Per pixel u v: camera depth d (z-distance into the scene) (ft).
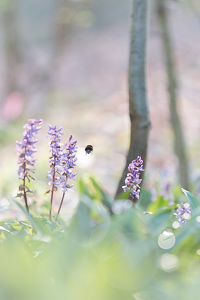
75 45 77.36
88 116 49.39
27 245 10.75
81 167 33.91
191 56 63.21
